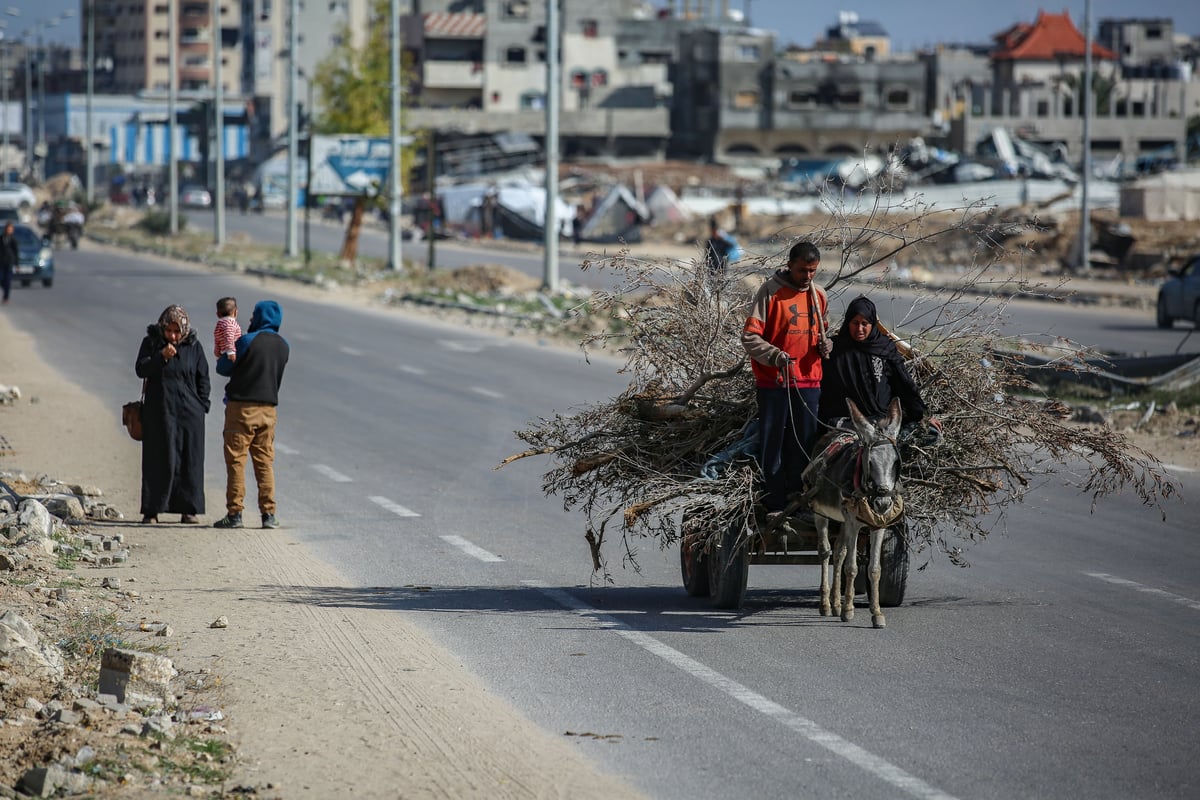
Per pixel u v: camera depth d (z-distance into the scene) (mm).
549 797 20500
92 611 31062
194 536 41188
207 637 29578
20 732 22406
